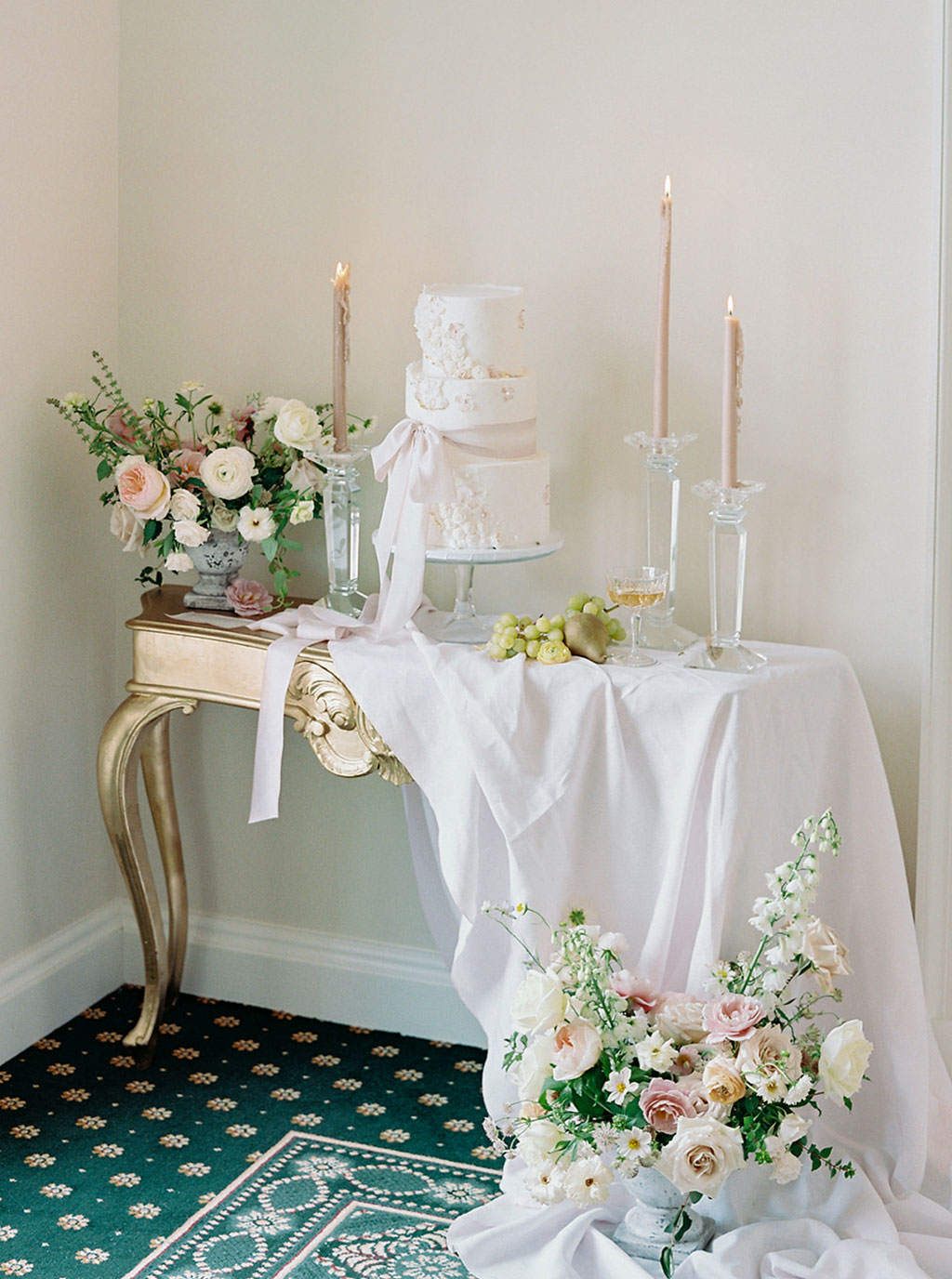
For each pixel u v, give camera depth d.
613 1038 2.12
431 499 2.38
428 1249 2.26
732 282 2.62
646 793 2.26
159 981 2.84
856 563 2.62
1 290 2.74
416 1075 2.83
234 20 2.88
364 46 2.79
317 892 3.08
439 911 2.85
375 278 2.85
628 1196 2.29
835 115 2.52
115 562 3.14
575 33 2.65
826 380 2.59
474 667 2.31
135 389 3.09
